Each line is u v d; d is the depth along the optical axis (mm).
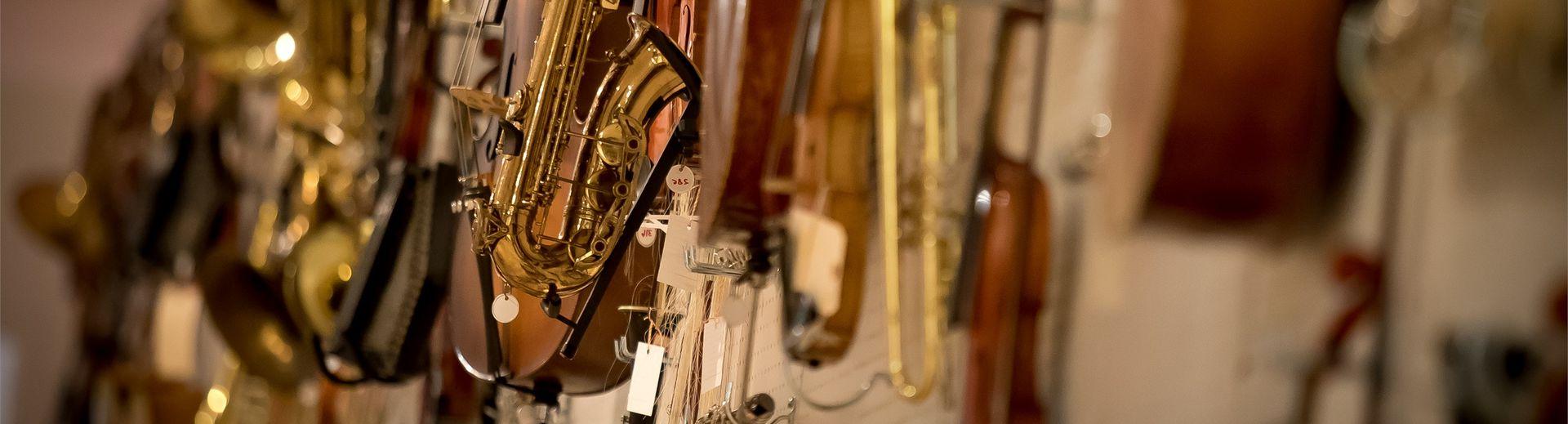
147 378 2004
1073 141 569
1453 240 406
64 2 2643
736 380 849
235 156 1971
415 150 1293
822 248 762
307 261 1480
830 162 758
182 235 1974
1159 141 463
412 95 1299
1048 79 595
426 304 1194
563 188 959
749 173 769
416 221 1199
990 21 659
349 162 1608
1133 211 484
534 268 952
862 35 743
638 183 969
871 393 741
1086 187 545
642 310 962
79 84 2871
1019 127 622
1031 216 600
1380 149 419
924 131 713
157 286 2041
